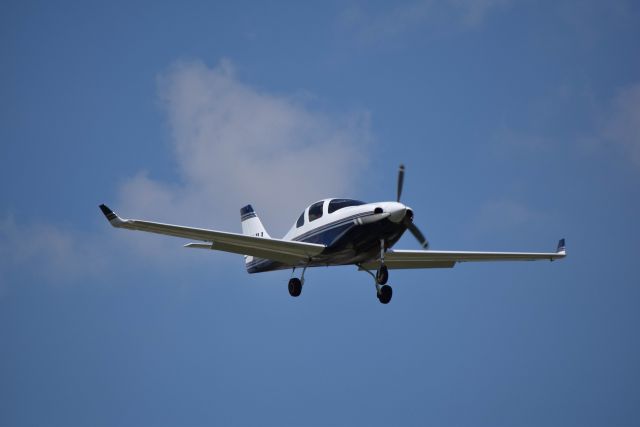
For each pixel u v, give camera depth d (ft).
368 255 211.41
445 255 239.71
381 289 208.54
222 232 200.44
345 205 213.66
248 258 255.50
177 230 196.54
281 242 206.39
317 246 208.64
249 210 289.94
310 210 220.84
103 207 185.06
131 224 189.57
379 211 199.41
